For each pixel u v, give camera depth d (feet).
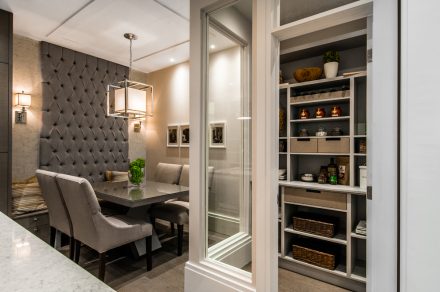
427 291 3.11
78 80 12.19
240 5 6.47
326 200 7.61
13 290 1.76
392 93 3.97
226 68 7.14
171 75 14.51
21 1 8.20
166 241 10.59
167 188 9.62
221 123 7.16
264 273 5.50
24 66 10.68
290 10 5.92
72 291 1.77
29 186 10.08
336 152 7.91
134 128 15.07
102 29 10.12
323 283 7.59
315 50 8.76
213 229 7.21
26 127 10.73
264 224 5.51
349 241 7.23
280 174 9.12
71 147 11.89
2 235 2.80
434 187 3.08
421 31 3.15
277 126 5.74
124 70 14.30
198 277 6.52
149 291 6.90
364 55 8.35
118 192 8.79
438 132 3.05
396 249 3.92
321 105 9.14
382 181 4.05
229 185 7.35
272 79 5.54
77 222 7.39
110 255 9.12
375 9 4.13
